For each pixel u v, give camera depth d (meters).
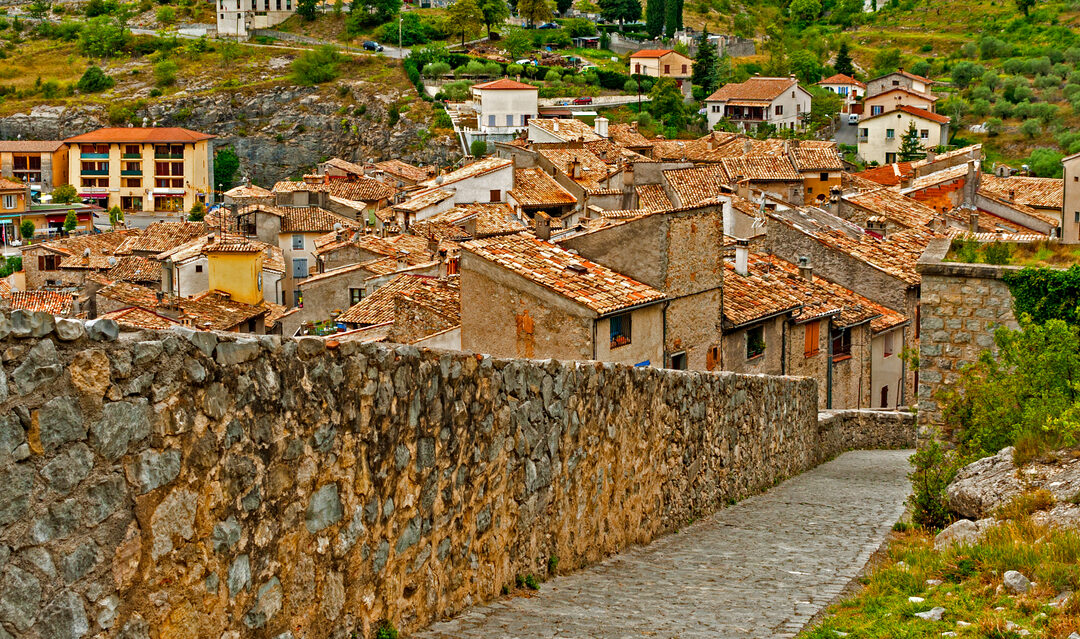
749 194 67.25
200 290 72.31
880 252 52.25
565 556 16.81
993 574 13.70
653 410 20.81
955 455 23.08
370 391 11.79
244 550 9.94
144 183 172.88
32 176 173.38
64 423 8.19
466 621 13.20
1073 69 176.00
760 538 20.42
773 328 41.00
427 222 71.75
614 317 32.31
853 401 46.94
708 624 13.10
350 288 62.28
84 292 63.72
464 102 187.50
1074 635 10.98
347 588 11.41
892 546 17.75
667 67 194.38
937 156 111.75
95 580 8.44
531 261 33.31
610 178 81.06
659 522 20.97
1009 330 24.39
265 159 197.00
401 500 12.41
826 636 12.12
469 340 33.25
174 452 9.16
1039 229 76.56
